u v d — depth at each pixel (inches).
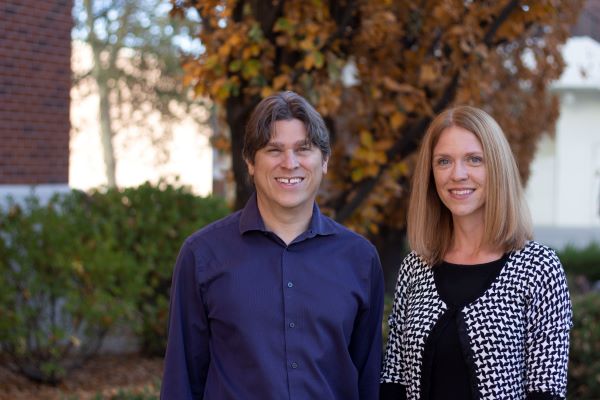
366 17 182.9
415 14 207.0
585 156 861.2
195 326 115.6
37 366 253.9
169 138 760.3
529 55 299.1
